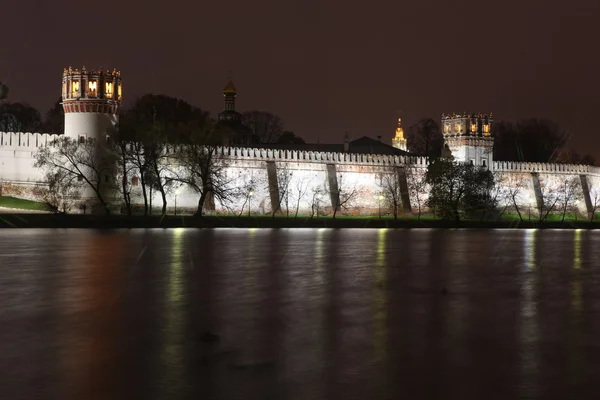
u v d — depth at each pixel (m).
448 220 134.75
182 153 117.81
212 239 75.12
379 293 34.75
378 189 142.88
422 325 26.36
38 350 22.06
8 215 103.06
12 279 38.97
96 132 120.69
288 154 135.38
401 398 17.72
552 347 22.89
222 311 28.94
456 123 163.25
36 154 115.75
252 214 130.25
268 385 18.61
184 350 22.14
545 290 36.94
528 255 60.88
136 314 28.11
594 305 31.58
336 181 138.62
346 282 39.00
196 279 39.50
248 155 131.00
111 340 23.48
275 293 34.25
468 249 66.69
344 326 26.02
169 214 120.06
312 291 35.12
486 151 163.50
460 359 21.27
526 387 18.61
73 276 40.44
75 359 20.98
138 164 114.56
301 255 56.03
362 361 20.95
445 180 135.75
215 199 127.12
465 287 37.81
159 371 19.80
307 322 26.72
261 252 58.19
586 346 23.05
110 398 17.56
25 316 27.58
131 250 58.38
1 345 22.72
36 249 58.81
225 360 20.97
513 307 30.84
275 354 21.70
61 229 94.69
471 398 17.78
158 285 36.81
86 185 117.50
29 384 18.56
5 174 114.44
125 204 120.62
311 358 21.27
